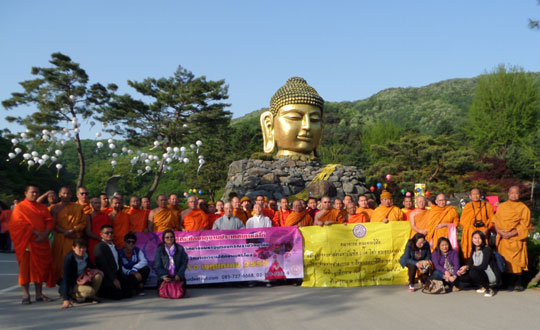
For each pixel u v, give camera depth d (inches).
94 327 223.5
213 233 347.3
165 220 368.5
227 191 835.4
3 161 1208.8
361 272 350.3
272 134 916.0
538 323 227.0
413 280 317.1
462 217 342.3
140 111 1284.4
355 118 3737.7
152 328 220.7
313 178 866.8
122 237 345.7
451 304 272.1
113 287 289.9
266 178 840.3
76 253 282.0
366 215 390.3
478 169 1178.0
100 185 1934.1
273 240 349.4
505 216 319.6
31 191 292.8
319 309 260.1
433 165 1075.3
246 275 344.8
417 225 358.9
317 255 349.7
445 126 2054.6
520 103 1819.6
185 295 301.6
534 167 1339.8
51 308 270.2
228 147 1818.4
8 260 529.7
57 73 1096.8
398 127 2153.1
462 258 342.6
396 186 1076.5
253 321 232.5
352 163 1743.4
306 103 884.0
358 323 228.1
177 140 1347.2
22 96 1095.6
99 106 1194.6
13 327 224.1
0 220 360.5
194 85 1277.1
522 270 324.5
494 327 219.6
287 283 360.5
